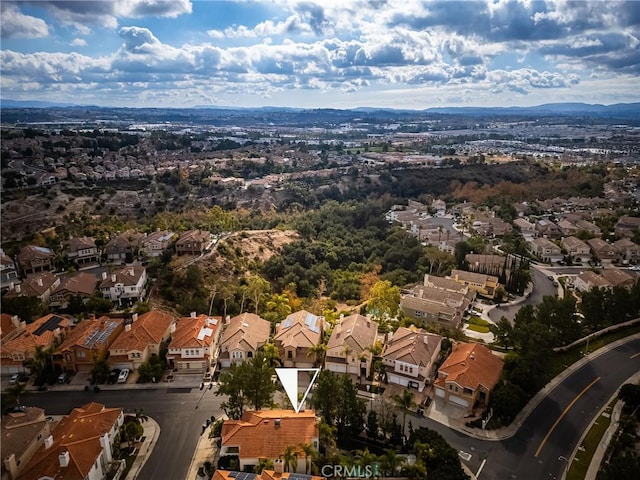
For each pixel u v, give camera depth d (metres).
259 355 89.19
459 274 151.25
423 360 94.62
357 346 98.38
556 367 102.94
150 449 77.56
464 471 72.50
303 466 69.81
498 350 109.81
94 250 160.62
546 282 159.50
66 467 66.12
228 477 65.50
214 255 158.12
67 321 110.94
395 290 126.38
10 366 98.06
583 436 81.94
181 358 100.44
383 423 78.75
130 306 127.06
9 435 70.50
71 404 88.94
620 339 115.56
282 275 161.50
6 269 136.12
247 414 78.25
